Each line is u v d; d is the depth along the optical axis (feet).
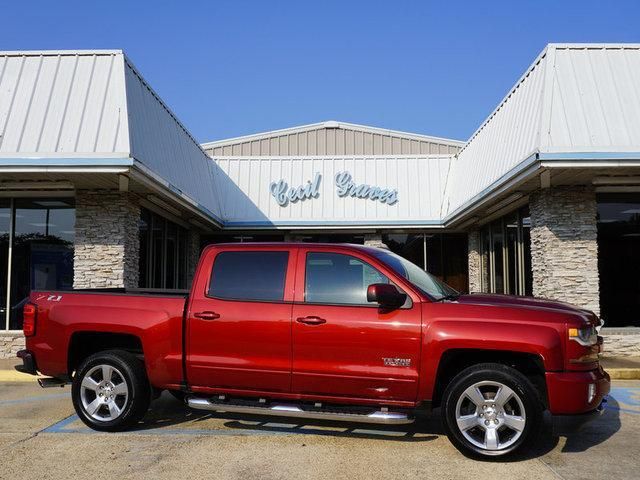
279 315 18.31
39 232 38.78
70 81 36.17
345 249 18.85
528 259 43.93
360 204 61.16
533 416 16.43
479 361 17.84
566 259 36.60
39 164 32.07
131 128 34.94
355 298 18.19
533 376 17.78
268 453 17.44
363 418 17.35
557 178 35.45
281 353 18.20
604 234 38.09
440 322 17.15
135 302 19.99
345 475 15.48
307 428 20.44
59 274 38.42
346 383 17.69
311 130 83.87
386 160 63.41
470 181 52.13
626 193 38.37
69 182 35.78
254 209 60.95
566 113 34.30
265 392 18.45
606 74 35.83
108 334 20.56
